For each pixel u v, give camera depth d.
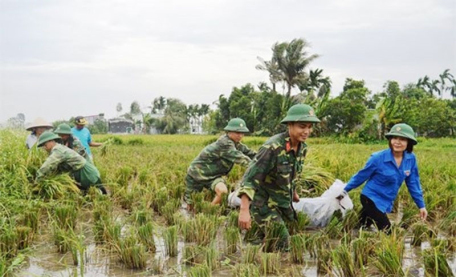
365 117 36.88
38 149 8.69
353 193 7.30
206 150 7.53
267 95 49.28
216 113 56.22
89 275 4.35
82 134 10.52
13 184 6.98
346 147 21.28
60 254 4.98
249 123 48.03
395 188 5.72
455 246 5.04
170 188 8.35
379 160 5.68
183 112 75.62
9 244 4.87
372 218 5.77
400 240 5.06
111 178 9.11
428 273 4.18
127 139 33.06
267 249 5.06
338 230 5.62
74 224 6.08
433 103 48.00
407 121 38.25
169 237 4.91
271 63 49.00
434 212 6.81
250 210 5.41
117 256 4.76
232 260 4.77
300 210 6.36
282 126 43.53
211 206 6.70
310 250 4.94
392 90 63.34
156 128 75.88
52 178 7.41
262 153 4.86
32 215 5.75
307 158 9.47
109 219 5.73
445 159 15.10
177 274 4.35
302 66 47.88
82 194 7.62
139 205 7.18
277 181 5.04
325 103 37.44
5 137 10.07
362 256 4.54
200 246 4.94
